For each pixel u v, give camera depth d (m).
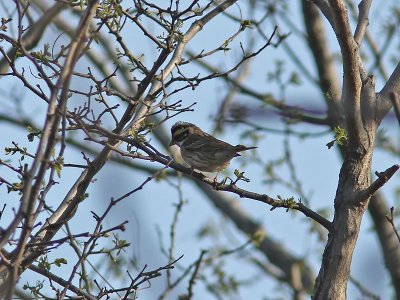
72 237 10.20
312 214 11.40
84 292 11.11
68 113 10.80
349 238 11.14
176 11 11.59
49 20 12.73
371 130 11.39
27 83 10.92
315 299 11.13
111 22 11.23
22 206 8.65
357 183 11.27
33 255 10.17
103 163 11.30
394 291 16.20
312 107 16.11
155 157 11.27
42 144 8.69
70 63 8.73
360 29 12.35
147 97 12.41
